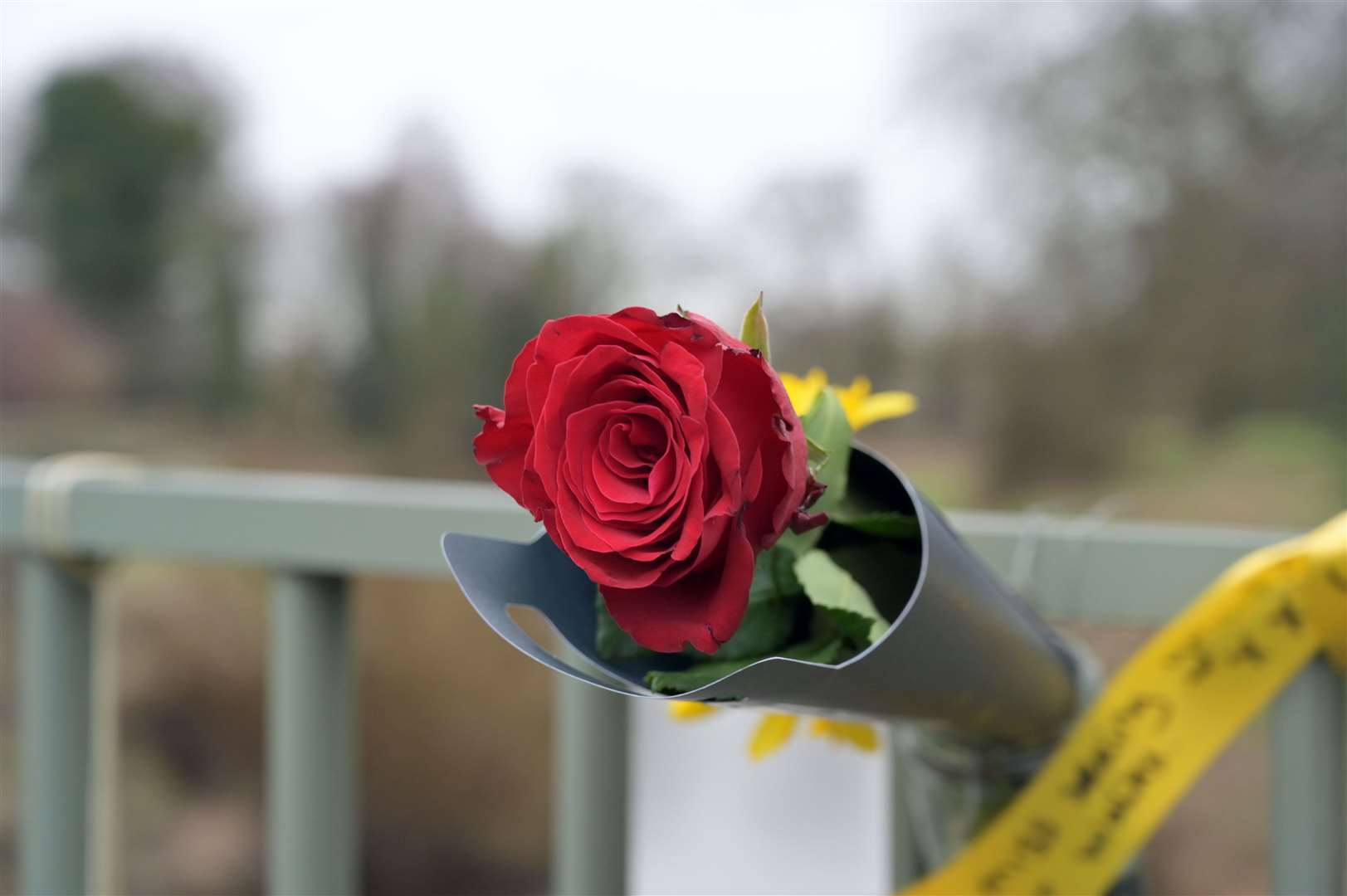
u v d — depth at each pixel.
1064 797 0.46
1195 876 2.74
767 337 0.30
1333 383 5.51
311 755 0.70
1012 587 0.58
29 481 0.73
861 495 0.37
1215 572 0.57
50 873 0.74
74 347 7.23
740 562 0.25
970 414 6.38
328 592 0.71
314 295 7.52
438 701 3.11
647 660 0.33
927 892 0.47
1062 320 6.24
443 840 3.09
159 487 0.72
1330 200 5.59
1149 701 0.47
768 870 2.51
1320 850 0.54
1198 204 5.89
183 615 3.40
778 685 0.27
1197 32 5.94
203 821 3.22
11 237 7.52
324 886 0.70
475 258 7.65
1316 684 0.54
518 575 0.33
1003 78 6.53
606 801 0.65
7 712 3.24
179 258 7.49
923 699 0.34
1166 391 5.92
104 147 7.56
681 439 0.26
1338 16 5.58
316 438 6.98
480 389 7.34
